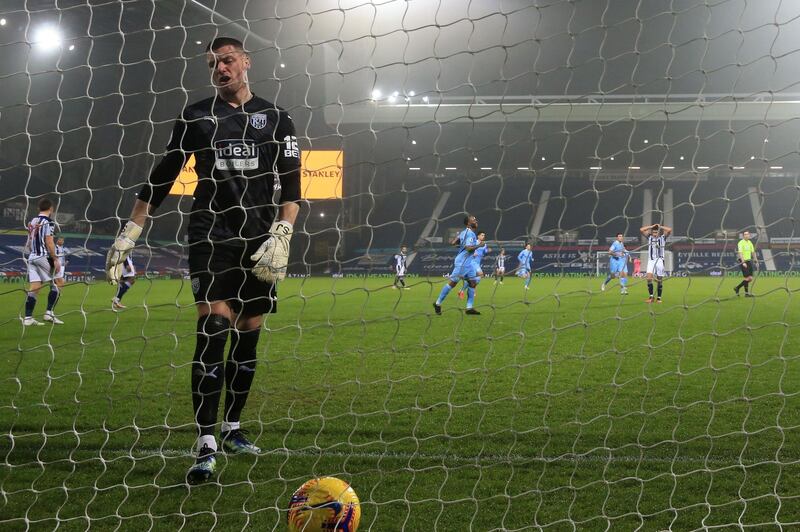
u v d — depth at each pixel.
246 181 3.46
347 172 27.61
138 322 10.57
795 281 19.25
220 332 3.26
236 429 3.59
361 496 2.94
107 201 24.97
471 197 34.47
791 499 2.89
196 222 3.43
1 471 3.29
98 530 2.60
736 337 8.29
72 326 9.95
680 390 5.18
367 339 8.38
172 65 24.69
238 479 3.17
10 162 23.97
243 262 3.47
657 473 3.22
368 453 3.57
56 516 2.72
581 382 5.51
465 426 4.11
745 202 32.75
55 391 5.29
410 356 6.97
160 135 24.86
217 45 3.47
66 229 22.98
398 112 25.64
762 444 3.68
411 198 34.88
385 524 2.65
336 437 3.89
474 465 3.35
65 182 24.69
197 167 3.48
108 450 3.63
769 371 6.00
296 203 3.55
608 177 34.31
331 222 27.48
